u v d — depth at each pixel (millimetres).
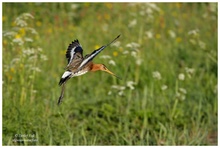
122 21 18312
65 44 16469
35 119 12703
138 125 13430
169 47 17109
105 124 13383
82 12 19109
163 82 15398
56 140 12352
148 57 16359
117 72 15656
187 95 14930
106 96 14812
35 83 14336
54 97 13812
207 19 18984
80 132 13031
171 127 12797
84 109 14016
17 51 14484
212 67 16281
